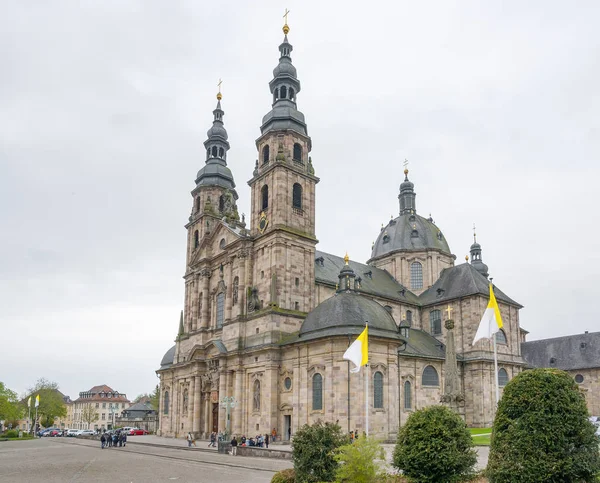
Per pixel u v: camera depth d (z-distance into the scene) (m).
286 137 78.81
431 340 85.75
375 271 97.38
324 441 27.94
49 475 37.62
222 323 81.81
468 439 25.86
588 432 21.27
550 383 21.83
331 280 80.38
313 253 76.81
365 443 24.50
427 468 24.88
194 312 88.00
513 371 87.62
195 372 81.62
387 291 90.44
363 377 60.34
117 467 43.28
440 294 91.88
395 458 25.97
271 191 76.50
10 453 60.53
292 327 71.38
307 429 28.66
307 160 80.62
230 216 84.75
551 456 20.83
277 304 71.19
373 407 60.75
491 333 36.59
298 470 27.75
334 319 62.44
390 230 104.38
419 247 99.62
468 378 83.31
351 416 59.06
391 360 63.69
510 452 21.52
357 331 60.69
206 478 35.19
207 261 86.38
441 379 75.38
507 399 22.48
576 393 21.84
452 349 51.38
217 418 77.19
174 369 90.75
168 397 94.75
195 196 97.94
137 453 59.41
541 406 21.44
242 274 77.06
